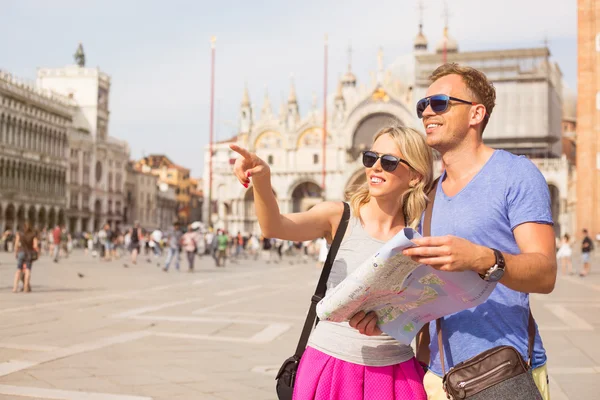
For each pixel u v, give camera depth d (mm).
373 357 3570
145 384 7531
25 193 80562
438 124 3406
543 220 3055
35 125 84062
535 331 3230
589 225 58500
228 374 8188
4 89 75750
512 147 88625
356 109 98875
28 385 7297
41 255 50969
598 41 58594
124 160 114250
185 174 165875
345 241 3760
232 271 33625
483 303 3135
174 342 10414
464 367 3037
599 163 58344
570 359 9320
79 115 103250
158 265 37438
